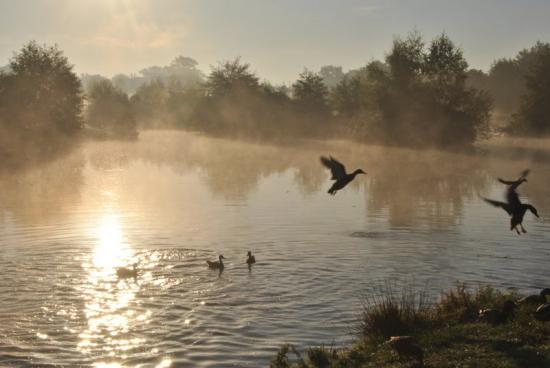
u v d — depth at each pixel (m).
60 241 28.00
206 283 20.86
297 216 35.09
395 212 36.34
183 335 16.16
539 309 14.42
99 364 14.51
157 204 40.38
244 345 15.40
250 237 28.81
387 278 21.17
